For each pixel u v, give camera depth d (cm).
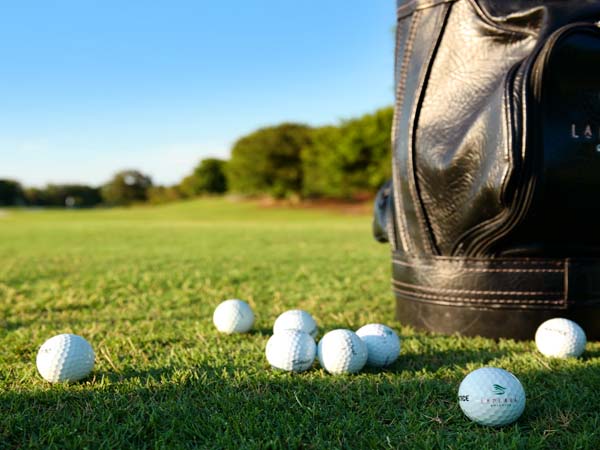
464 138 61
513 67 58
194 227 420
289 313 63
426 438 40
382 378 51
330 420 43
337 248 202
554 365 55
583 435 39
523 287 62
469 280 64
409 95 67
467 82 62
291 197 915
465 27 62
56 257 180
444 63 64
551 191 58
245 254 180
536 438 39
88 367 51
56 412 44
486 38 61
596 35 57
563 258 62
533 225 60
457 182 62
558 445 39
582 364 55
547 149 57
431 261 67
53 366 50
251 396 47
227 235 299
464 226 63
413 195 66
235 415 43
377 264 146
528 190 57
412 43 67
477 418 42
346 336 52
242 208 873
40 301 96
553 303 62
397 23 71
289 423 42
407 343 63
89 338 67
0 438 40
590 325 63
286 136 903
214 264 150
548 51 55
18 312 87
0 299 98
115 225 471
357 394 48
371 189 725
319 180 777
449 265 65
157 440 40
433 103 64
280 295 98
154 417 43
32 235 329
